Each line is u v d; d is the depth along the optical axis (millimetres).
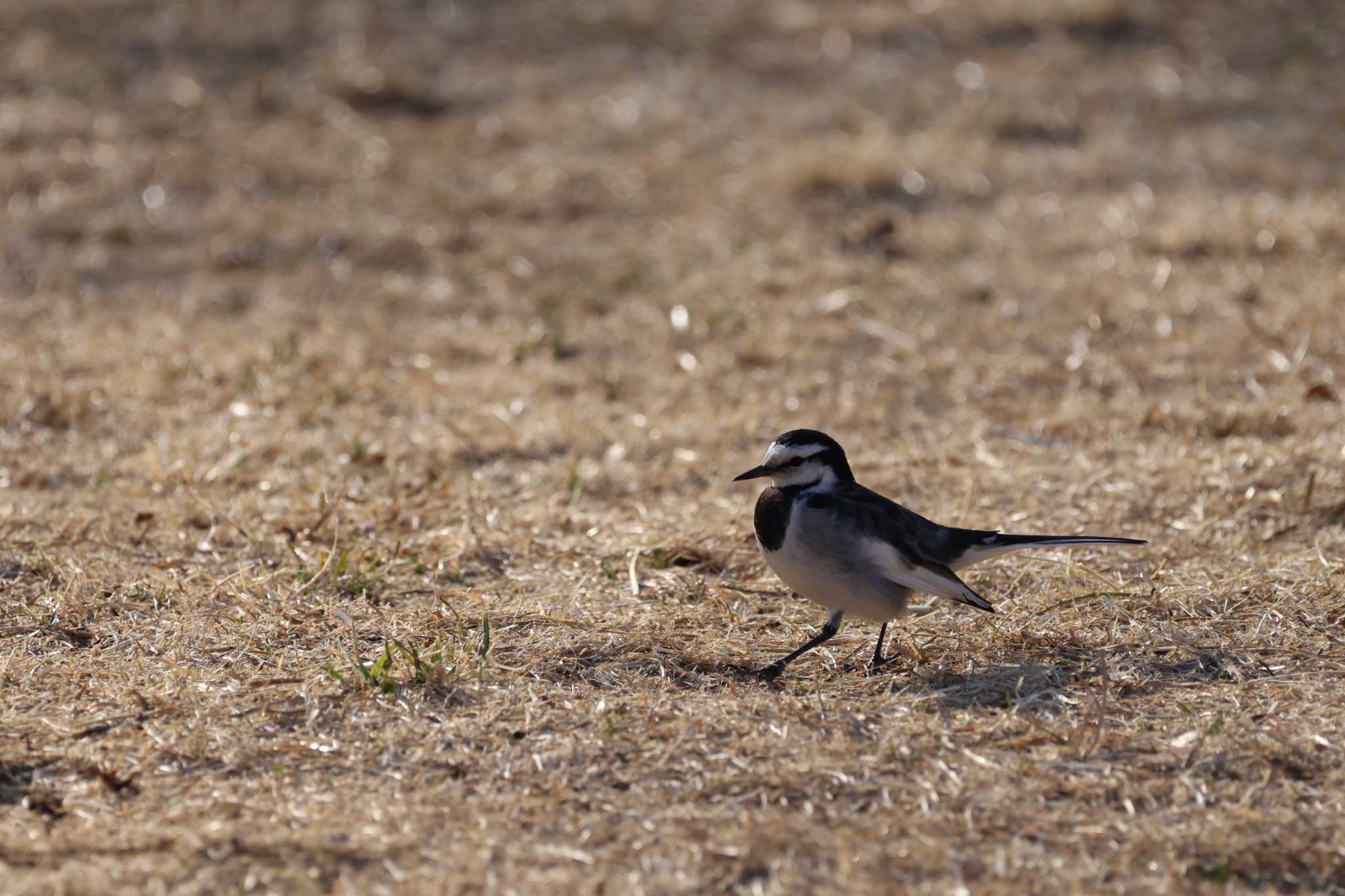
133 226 19688
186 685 8625
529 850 6906
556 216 20234
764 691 8711
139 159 21406
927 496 12078
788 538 9016
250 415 14055
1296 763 7730
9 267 18562
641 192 20875
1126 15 26156
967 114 23109
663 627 9578
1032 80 24312
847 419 14016
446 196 20719
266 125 22703
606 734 7988
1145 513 11609
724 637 9484
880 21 26422
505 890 6566
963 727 8133
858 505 8945
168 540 11094
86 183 20703
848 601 9008
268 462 12914
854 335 16328
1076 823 7203
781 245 18906
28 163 21016
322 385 14836
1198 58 25031
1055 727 8125
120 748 7914
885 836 7051
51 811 7363
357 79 23812
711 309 17047
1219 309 16547
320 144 22188
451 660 8844
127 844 6969
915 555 8844
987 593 10242
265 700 8445
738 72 24953
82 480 12492
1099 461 12812
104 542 11008
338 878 6711
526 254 19125
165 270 18703
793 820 7180
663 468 12984
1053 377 15094
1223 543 10992
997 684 8719
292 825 7141
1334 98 23703
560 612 9766
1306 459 12406
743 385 15062
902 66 25078
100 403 14281
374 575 10391
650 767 7707
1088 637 9305
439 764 7754
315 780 7605
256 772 7695
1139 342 15875
